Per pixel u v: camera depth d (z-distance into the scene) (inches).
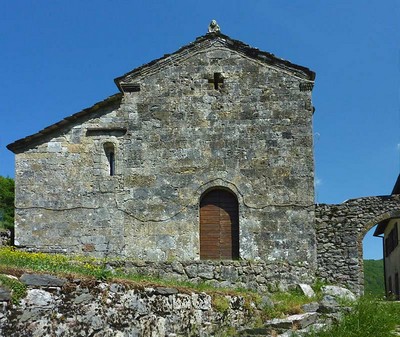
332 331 529.3
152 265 717.9
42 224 833.5
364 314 564.7
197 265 724.7
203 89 861.2
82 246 826.8
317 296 703.1
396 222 1259.8
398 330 569.3
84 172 844.6
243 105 851.4
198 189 834.2
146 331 405.7
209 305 498.6
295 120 840.3
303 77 850.1
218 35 873.5
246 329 529.0
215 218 836.6
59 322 335.3
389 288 1483.8
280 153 832.3
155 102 861.8
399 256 1235.9
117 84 868.6
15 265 389.7
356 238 818.8
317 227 826.2
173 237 824.3
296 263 791.1
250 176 830.5
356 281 804.6
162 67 871.1
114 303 378.9
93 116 860.6
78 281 354.9
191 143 846.5
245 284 727.7
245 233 815.7
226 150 840.3
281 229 812.6
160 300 427.5
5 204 1669.5
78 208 836.0
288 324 542.0
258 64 860.0
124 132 855.7
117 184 842.2
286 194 820.6
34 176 845.8
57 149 851.4
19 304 311.9
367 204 828.0
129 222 831.7
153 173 842.8
